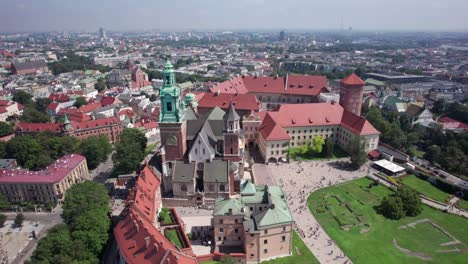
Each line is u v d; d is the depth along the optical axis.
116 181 154.00
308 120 187.50
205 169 132.75
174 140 134.50
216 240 106.50
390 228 118.69
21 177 142.25
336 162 173.38
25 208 139.00
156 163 140.88
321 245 108.62
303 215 125.44
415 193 131.62
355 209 129.75
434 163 175.38
